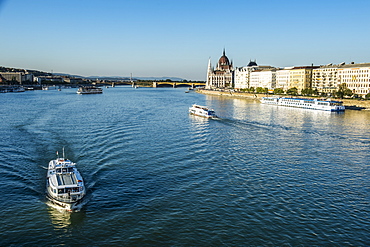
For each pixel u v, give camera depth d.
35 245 51.72
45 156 92.88
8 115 178.12
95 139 115.25
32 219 58.88
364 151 107.62
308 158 98.38
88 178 76.88
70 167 75.12
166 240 53.12
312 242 53.00
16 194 68.19
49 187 68.12
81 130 132.00
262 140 123.12
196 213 61.44
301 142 120.31
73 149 100.81
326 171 86.19
